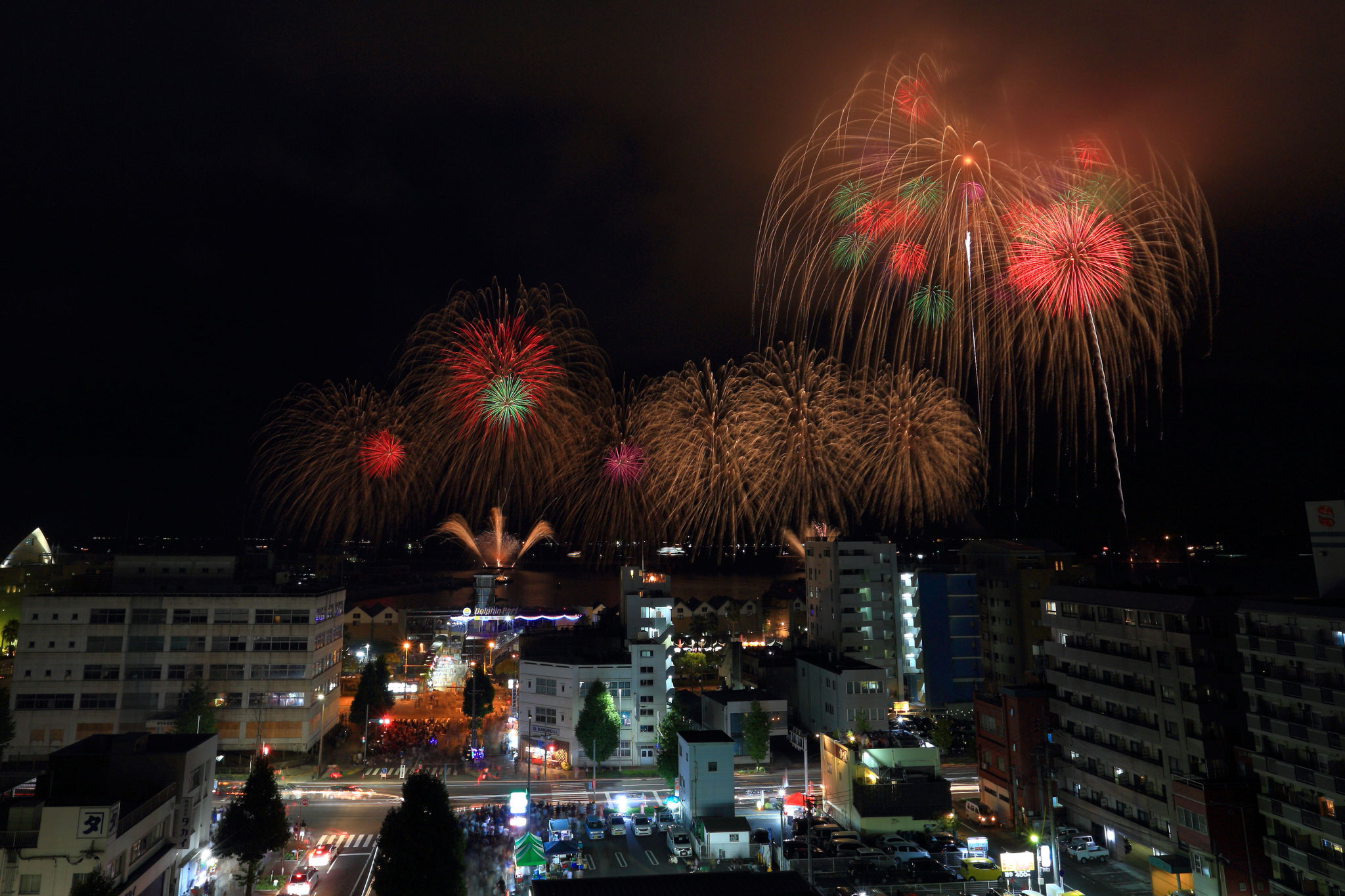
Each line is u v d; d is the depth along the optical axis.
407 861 46.03
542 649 108.62
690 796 72.44
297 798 81.56
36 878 46.53
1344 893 47.81
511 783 89.06
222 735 95.25
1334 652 49.25
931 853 65.00
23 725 92.81
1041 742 74.62
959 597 125.00
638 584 119.94
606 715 91.31
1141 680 64.75
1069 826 70.25
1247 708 58.62
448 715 122.56
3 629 137.88
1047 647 78.44
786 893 42.75
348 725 110.19
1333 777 48.75
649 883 43.81
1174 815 58.88
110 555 157.00
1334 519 54.12
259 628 97.44
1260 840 54.59
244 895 58.19
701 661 152.25
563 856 63.00
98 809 47.50
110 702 94.06
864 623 124.31
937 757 76.12
